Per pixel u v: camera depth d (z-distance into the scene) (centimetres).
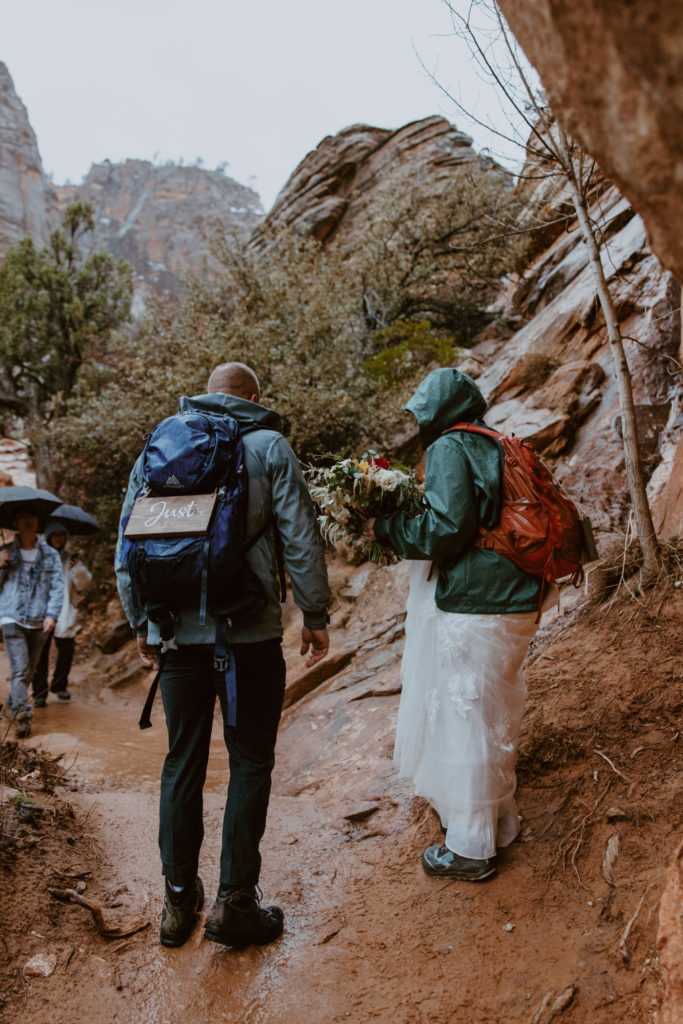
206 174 14562
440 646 261
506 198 1094
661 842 244
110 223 13450
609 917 226
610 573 371
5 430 1420
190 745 252
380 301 1138
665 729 282
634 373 570
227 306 998
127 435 846
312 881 285
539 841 267
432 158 1717
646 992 197
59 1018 213
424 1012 212
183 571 230
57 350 1372
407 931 246
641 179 108
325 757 392
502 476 253
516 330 973
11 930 236
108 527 919
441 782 263
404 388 825
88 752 454
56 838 287
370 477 262
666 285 572
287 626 614
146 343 1059
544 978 213
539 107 370
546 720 307
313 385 806
